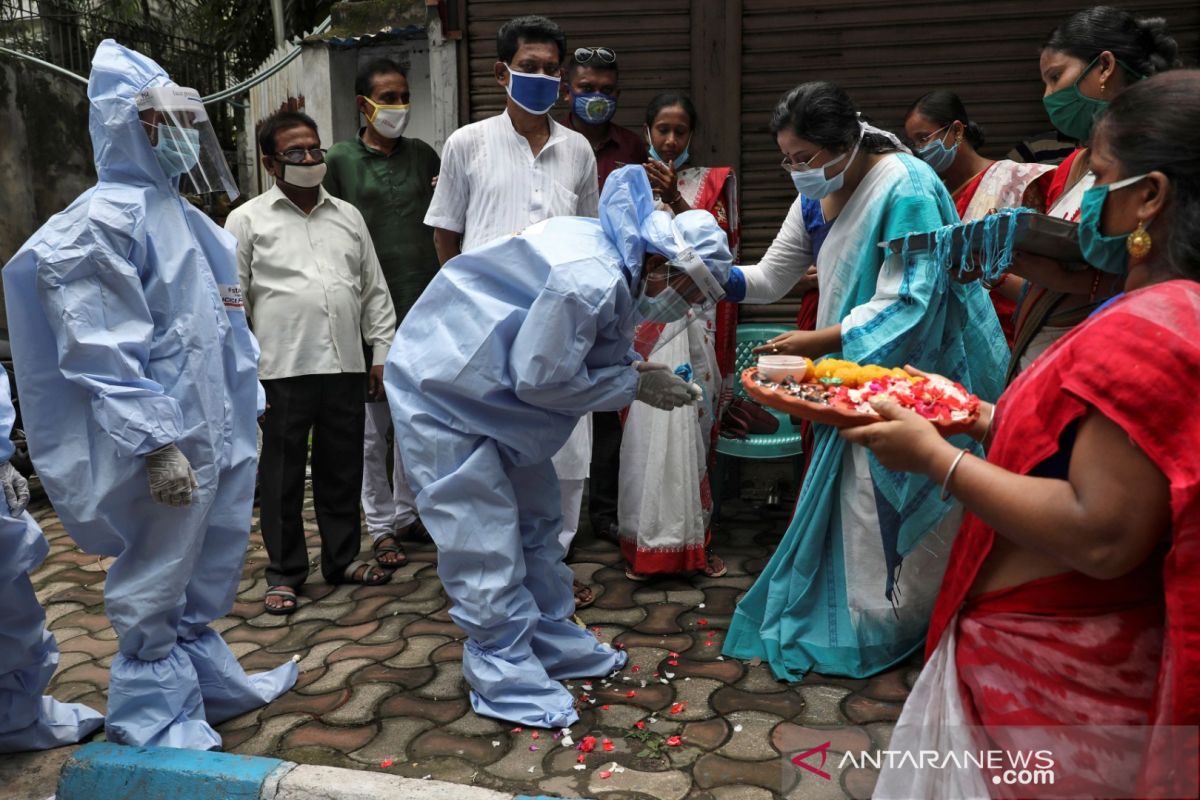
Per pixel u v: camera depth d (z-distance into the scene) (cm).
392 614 339
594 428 401
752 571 368
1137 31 241
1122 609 116
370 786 222
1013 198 325
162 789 230
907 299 255
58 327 220
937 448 123
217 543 260
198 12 895
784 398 144
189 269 244
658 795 220
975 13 409
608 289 224
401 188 409
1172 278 116
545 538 285
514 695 259
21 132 646
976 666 128
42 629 252
